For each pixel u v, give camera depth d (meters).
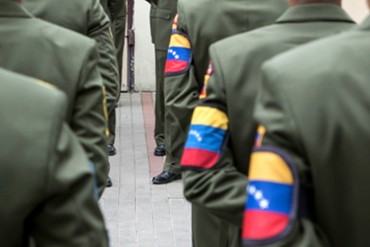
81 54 2.44
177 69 3.50
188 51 3.47
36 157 1.65
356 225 1.72
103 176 2.51
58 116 1.71
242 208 2.26
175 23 3.54
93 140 2.45
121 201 5.46
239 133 2.35
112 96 3.60
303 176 1.68
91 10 3.51
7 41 2.38
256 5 3.31
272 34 2.34
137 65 8.71
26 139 1.66
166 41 6.16
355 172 1.68
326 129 1.67
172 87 3.54
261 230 1.65
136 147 6.73
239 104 2.33
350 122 1.68
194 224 3.16
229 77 2.35
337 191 1.69
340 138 1.67
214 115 2.36
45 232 1.70
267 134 1.71
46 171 1.65
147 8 8.58
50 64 2.39
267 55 2.32
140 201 5.47
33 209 1.68
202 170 2.33
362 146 1.68
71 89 2.40
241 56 2.35
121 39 7.39
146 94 8.65
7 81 1.72
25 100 1.70
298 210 1.67
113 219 5.13
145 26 8.62
